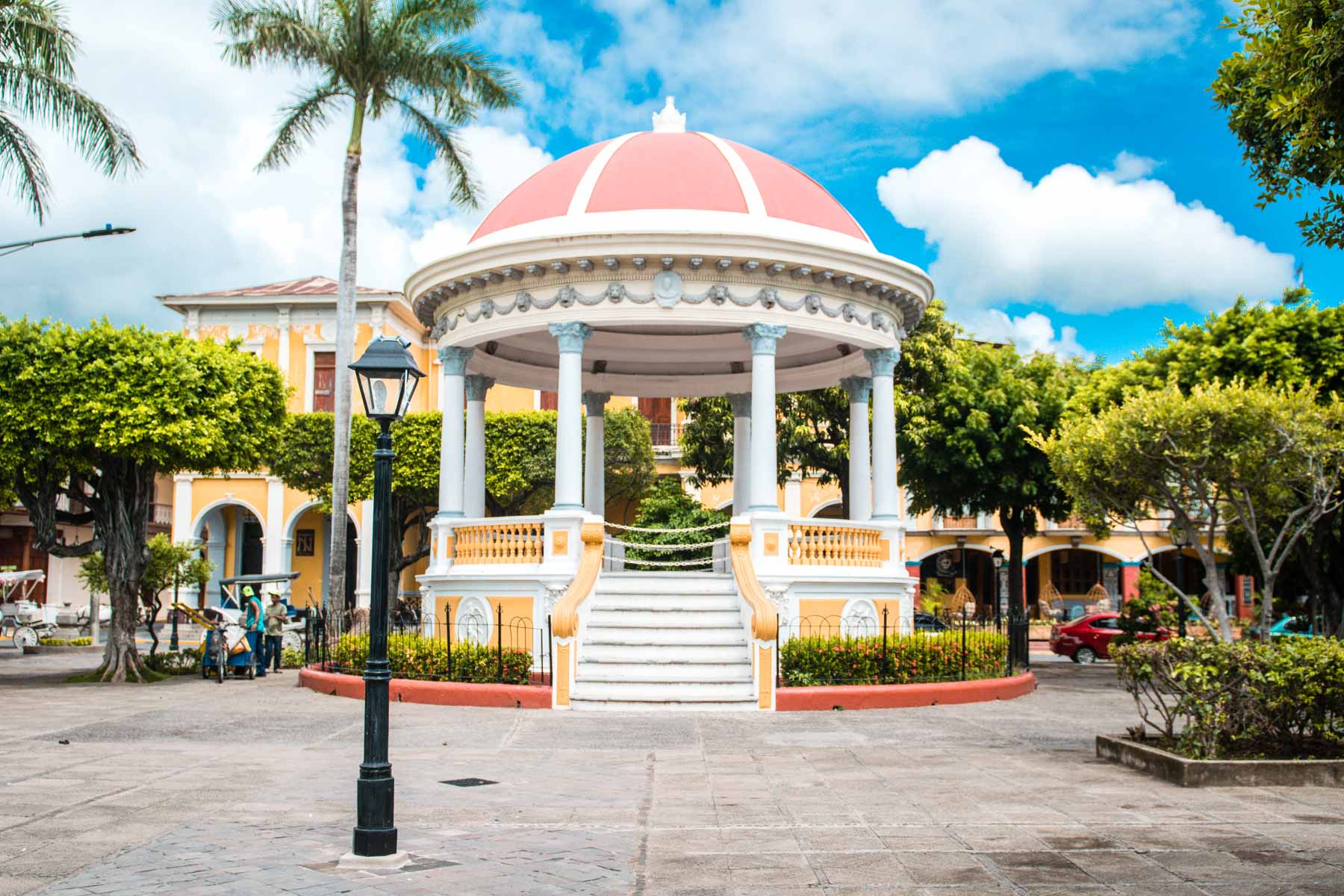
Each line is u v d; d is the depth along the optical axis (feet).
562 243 57.82
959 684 54.29
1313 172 30.48
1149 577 99.09
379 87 76.89
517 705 50.39
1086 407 76.89
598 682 51.80
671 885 21.94
